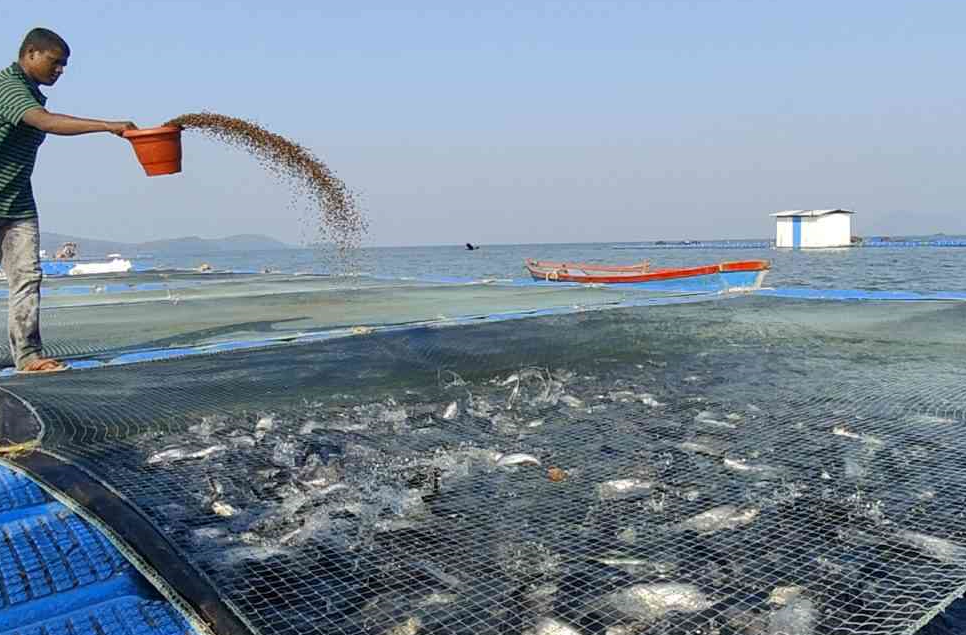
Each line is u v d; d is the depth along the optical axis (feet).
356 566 7.48
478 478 10.13
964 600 6.86
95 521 8.06
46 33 15.42
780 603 6.68
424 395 15.29
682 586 7.01
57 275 73.10
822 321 26.03
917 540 7.95
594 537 8.16
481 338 22.68
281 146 18.79
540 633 6.25
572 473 10.28
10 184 16.42
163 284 52.44
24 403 13.88
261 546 7.93
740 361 18.60
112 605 6.62
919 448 11.16
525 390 15.60
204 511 8.89
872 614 6.43
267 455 11.15
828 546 7.86
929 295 33.71
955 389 15.08
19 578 7.07
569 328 24.68
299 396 15.20
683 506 9.04
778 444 11.49
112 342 23.27
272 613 6.54
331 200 20.77
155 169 15.03
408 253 467.93
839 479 9.87
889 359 18.67
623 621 6.45
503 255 351.67
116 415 13.29
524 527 8.46
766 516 8.68
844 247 201.46
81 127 14.80
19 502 8.98
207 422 13.01
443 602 6.77
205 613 6.29
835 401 14.24
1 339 24.38
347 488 9.70
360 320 28.35
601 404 14.29
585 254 303.48
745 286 41.14
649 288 44.96
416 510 8.97
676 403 14.32
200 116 16.24
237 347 21.39
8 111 14.90
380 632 6.25
